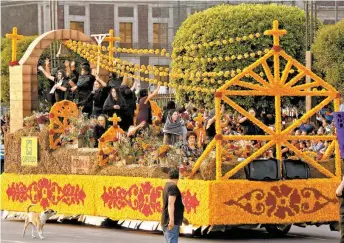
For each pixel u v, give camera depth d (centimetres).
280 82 2338
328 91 2373
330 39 4519
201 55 4822
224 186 2269
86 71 2908
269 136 2317
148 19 7669
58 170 2697
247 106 4556
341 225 1877
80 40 2969
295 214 2328
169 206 1864
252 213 2288
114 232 2481
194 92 4569
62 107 2734
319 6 6838
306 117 2364
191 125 2583
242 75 2312
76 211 2628
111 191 2523
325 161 2402
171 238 1875
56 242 2330
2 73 6044
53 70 3131
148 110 2811
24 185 2795
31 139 2778
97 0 7569
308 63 3903
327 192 2364
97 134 2670
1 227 2666
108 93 2825
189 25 4934
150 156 2459
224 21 4853
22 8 7550
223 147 2384
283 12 4922
